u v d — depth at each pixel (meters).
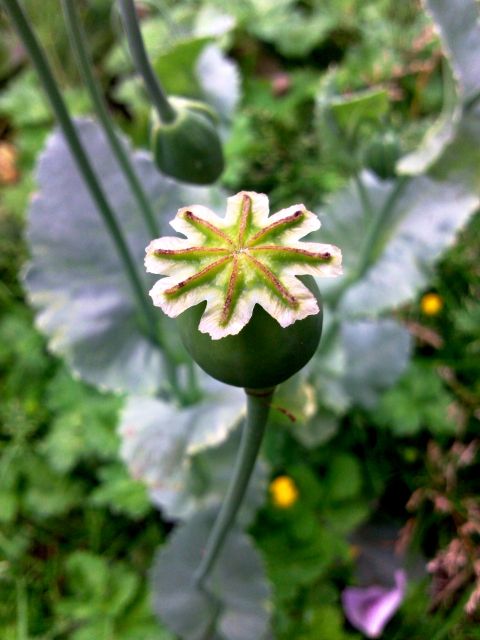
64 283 0.20
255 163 0.31
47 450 0.24
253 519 0.21
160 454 0.19
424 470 0.25
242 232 0.08
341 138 0.20
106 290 0.20
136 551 0.24
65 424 0.24
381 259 0.21
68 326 0.20
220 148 0.17
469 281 0.26
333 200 0.22
